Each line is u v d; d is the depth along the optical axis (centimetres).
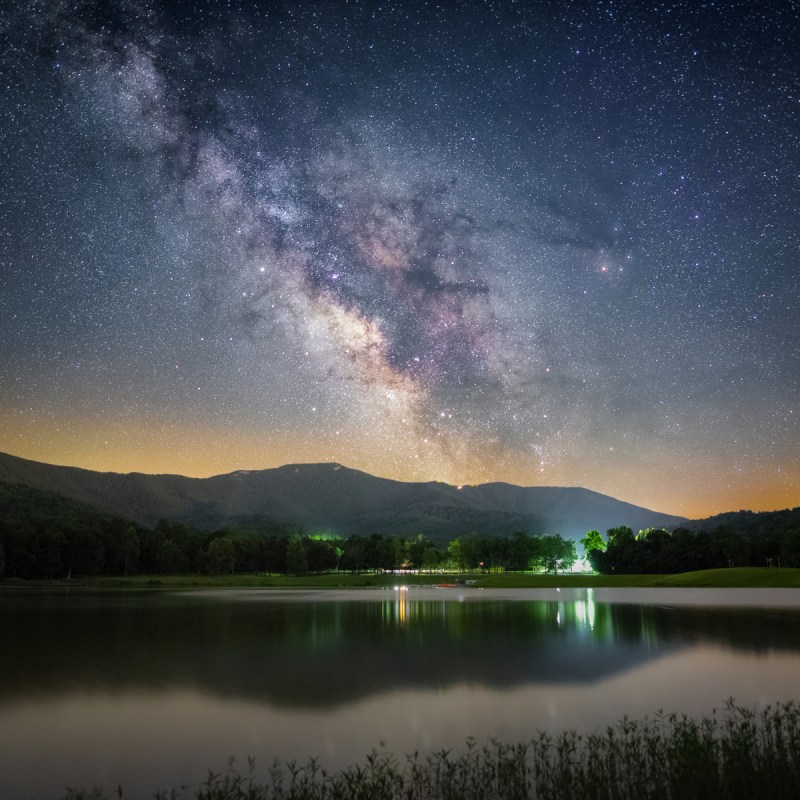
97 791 1508
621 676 2862
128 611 6875
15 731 2056
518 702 2388
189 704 2420
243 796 1406
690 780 1187
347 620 5697
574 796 1234
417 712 2255
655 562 17512
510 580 15375
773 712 2134
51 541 16200
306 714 2252
